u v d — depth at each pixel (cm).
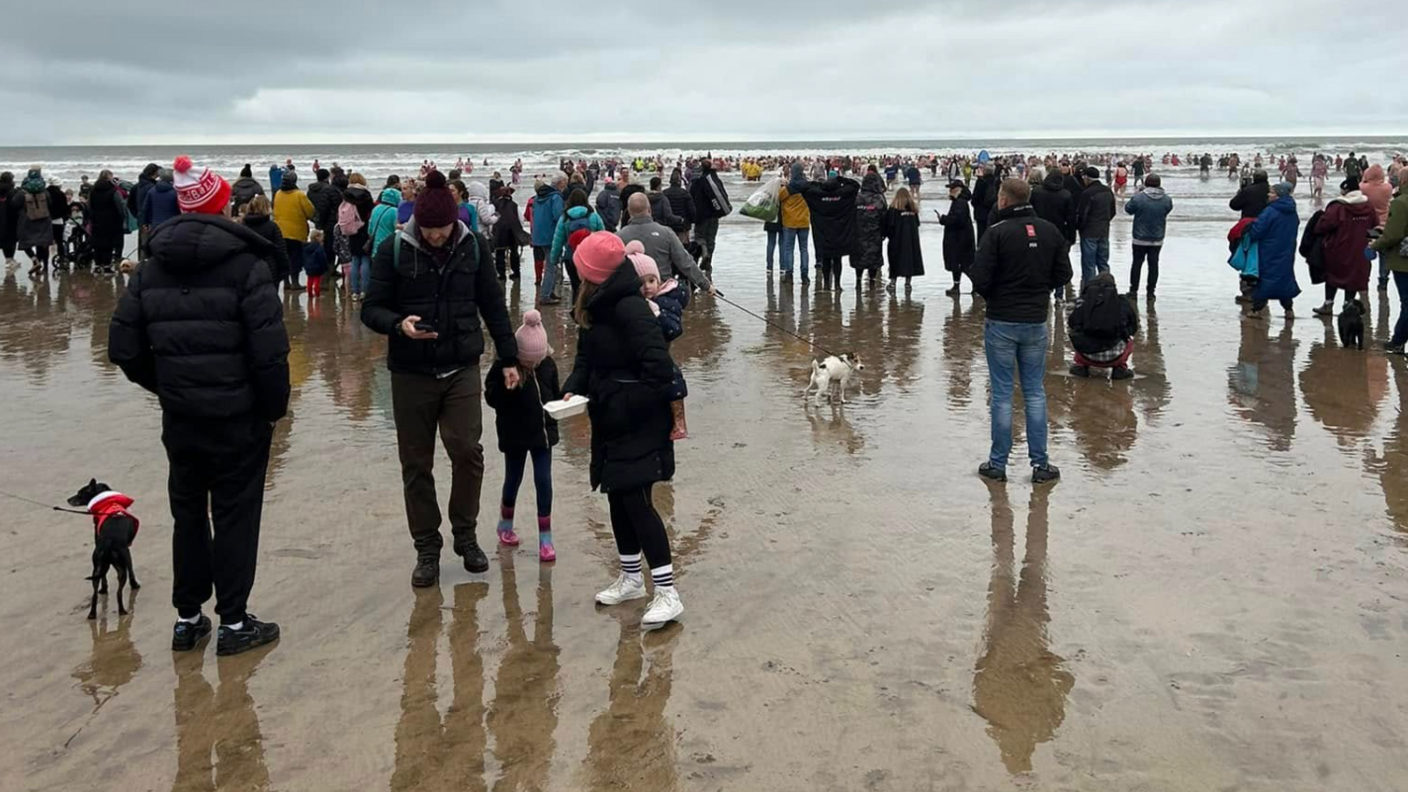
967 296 1658
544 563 596
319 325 1400
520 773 386
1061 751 396
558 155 13562
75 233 2042
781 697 439
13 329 1348
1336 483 712
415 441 554
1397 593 534
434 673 465
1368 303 1530
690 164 3578
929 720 419
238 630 486
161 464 775
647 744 404
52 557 599
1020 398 979
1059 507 674
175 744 406
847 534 630
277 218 1666
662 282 811
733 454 800
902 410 935
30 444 824
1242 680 448
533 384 587
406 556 604
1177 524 639
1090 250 1562
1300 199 4159
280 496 704
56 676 462
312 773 387
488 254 561
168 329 454
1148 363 1121
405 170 8081
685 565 586
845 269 2041
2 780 381
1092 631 497
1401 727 410
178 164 461
